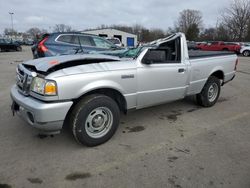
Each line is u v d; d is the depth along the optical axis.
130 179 2.59
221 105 5.45
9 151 3.10
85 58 3.38
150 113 4.72
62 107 2.84
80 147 3.26
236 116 4.69
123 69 3.34
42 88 2.81
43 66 3.08
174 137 3.65
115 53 4.41
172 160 2.98
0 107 4.80
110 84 3.18
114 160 2.96
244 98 6.17
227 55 5.42
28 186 2.44
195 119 4.46
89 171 2.72
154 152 3.17
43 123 2.80
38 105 2.78
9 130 3.72
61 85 2.81
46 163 2.86
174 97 4.21
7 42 27.25
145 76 3.60
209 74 4.88
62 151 3.14
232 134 3.81
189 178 2.63
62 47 7.38
